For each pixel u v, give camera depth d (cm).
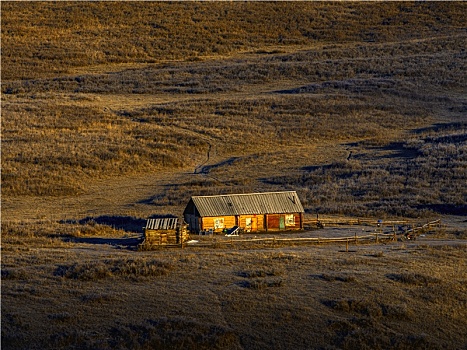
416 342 14438
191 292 15812
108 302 15262
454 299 16025
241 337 14300
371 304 15412
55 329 14275
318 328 14662
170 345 13950
